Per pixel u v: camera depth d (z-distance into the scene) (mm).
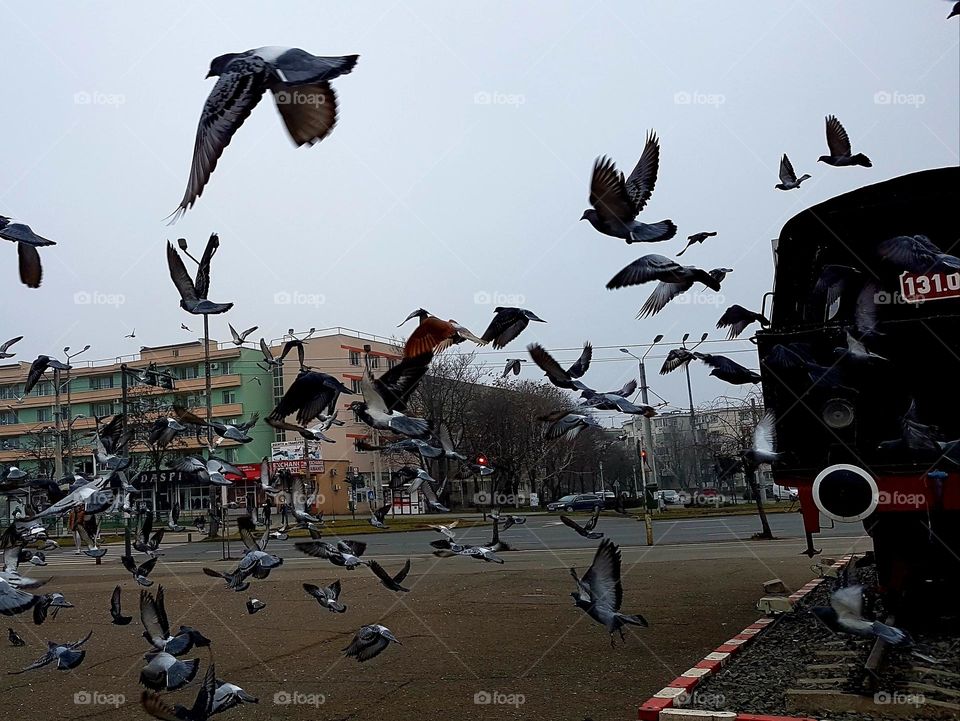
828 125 6652
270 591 15711
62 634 11539
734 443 35438
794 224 8625
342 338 40469
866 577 10703
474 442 39969
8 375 37562
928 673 6262
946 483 6613
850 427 7062
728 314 6473
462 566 18859
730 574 15227
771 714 5691
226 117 2807
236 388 47812
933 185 7906
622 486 55562
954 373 6930
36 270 4988
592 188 4547
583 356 6168
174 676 5973
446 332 4719
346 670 8492
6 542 7855
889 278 7676
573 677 7762
